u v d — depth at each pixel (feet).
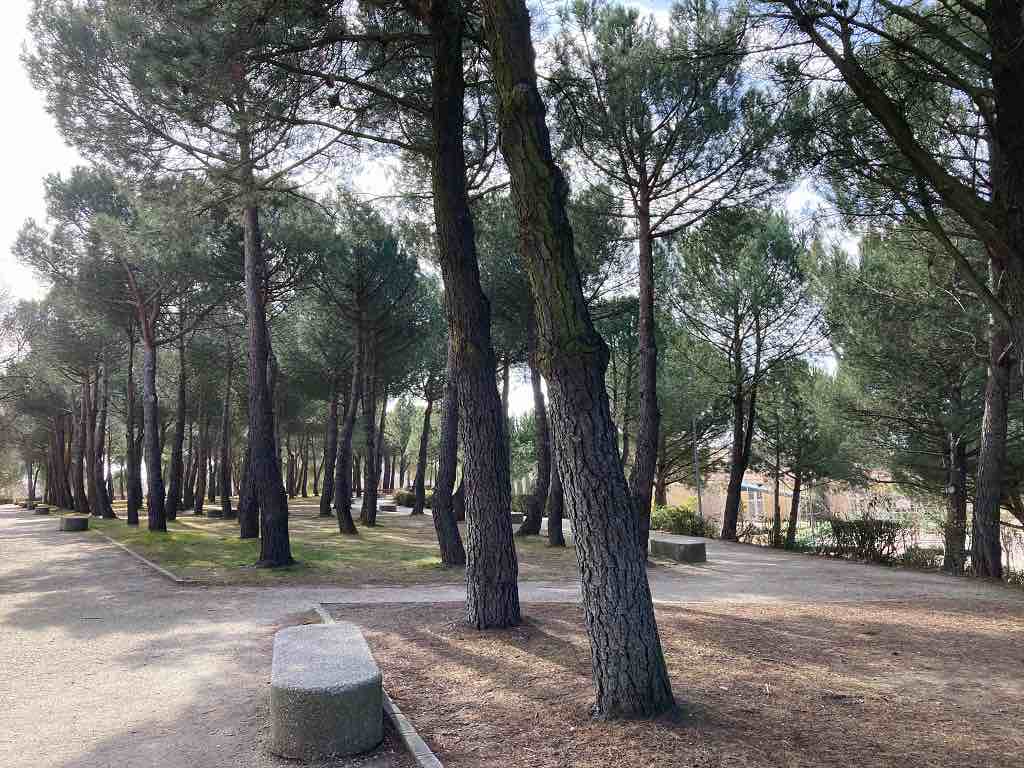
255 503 58.95
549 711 14.02
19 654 21.15
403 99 27.91
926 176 17.74
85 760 12.85
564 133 41.09
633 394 75.20
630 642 13.30
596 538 13.47
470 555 23.06
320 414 134.21
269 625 25.17
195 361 93.15
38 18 41.63
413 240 52.21
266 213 49.73
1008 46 16.76
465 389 23.44
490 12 14.71
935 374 50.08
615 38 39.88
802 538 65.05
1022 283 16.67
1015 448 50.08
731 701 14.17
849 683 15.89
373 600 30.27
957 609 27.89
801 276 64.18
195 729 14.46
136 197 41.73
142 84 29.43
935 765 11.09
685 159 41.24
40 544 57.36
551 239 13.87
